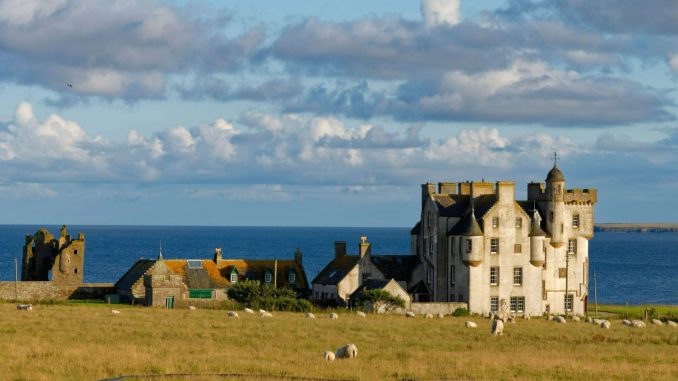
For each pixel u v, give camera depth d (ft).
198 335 315.78
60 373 224.53
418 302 555.28
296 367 243.19
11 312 393.09
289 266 615.98
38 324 336.90
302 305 496.23
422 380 230.07
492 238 548.72
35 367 231.71
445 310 529.45
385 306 506.48
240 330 334.85
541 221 581.12
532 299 554.46
